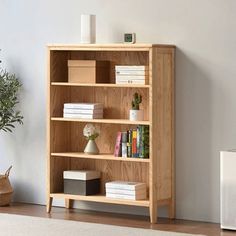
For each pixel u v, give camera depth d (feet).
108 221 25.27
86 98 26.84
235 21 24.64
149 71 24.79
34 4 27.66
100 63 26.08
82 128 26.99
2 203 27.45
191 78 25.29
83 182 26.18
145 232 23.81
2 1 28.19
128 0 26.12
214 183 25.11
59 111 26.76
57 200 27.45
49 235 23.48
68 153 26.43
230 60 24.73
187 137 25.44
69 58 27.02
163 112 25.23
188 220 25.45
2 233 23.71
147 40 25.89
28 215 26.07
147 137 25.27
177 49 25.46
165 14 25.58
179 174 25.59
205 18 25.03
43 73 27.61
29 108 27.91
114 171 26.53
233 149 24.75
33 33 27.73
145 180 26.03
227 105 24.84
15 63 28.07
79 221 25.23
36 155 27.89
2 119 27.22
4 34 28.19
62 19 27.22
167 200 25.50
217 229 24.36
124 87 26.21
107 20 26.45
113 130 26.53
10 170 28.32
